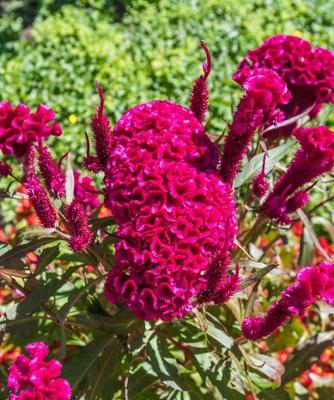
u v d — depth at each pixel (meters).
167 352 0.42
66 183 0.41
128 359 0.44
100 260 0.42
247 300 0.48
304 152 0.41
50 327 0.50
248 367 0.45
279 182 0.43
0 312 0.66
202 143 0.40
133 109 0.41
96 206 0.49
